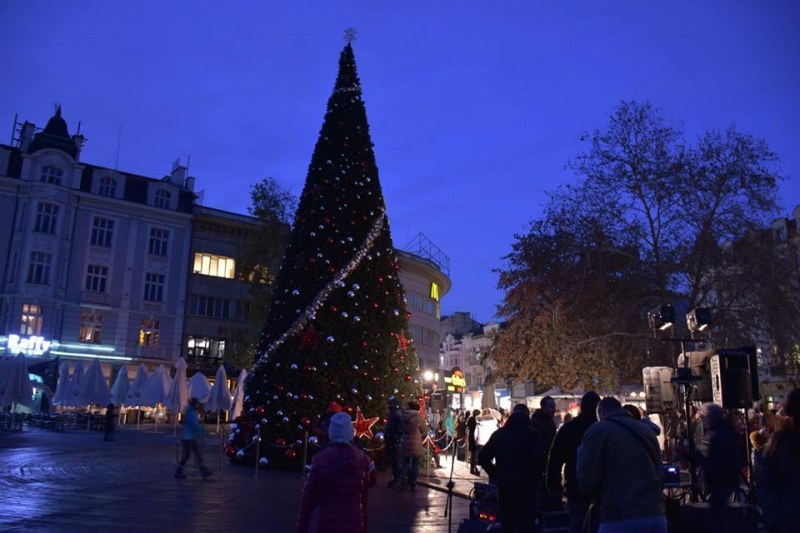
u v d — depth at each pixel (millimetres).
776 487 4141
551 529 7082
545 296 25641
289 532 8414
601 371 24141
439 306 67500
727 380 9070
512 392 32438
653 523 4266
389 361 16531
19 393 25953
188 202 49188
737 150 23078
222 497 11117
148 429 35969
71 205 43375
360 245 16906
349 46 19109
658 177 23125
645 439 4445
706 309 10414
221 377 24875
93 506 9656
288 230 36469
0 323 40062
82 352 42344
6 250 40969
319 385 15586
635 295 23656
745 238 22828
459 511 10789
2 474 13055
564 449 6215
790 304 22188
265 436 15734
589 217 24188
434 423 26484
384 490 13250
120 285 44688
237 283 49375
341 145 17719
